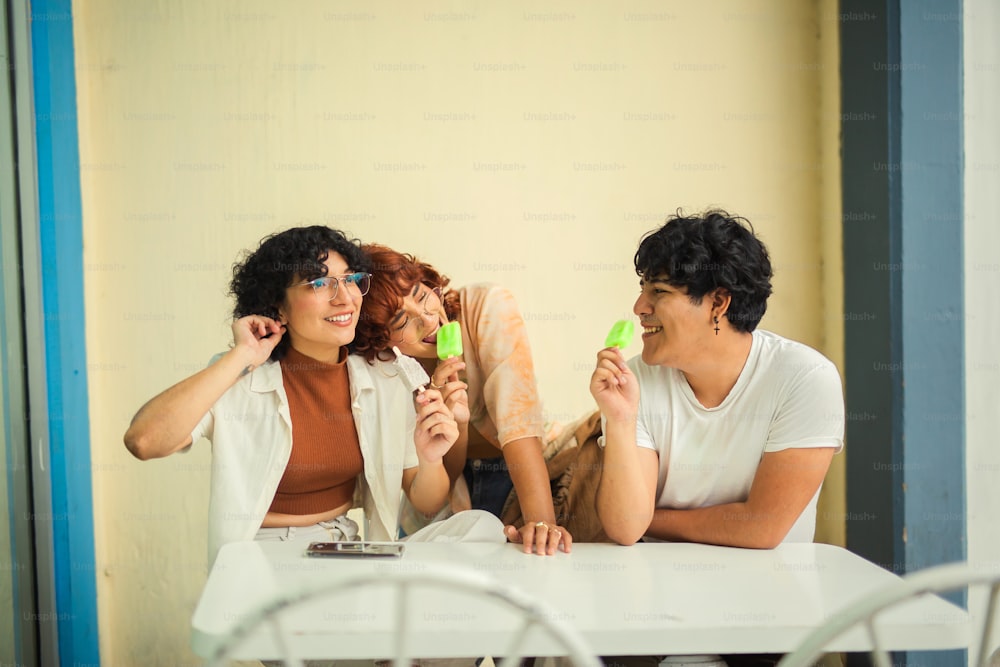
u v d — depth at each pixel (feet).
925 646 3.78
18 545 7.14
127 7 8.31
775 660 5.02
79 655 7.90
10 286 7.09
